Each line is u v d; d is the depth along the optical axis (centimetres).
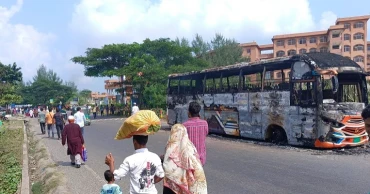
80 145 1086
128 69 4166
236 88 1708
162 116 3709
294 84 1353
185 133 450
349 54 6588
